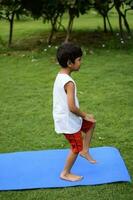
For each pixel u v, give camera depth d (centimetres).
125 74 807
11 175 441
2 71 848
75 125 419
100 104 651
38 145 518
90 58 926
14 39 1154
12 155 483
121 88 726
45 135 548
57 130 425
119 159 467
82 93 702
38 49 1008
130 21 1471
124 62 891
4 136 547
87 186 419
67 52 412
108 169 447
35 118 604
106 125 573
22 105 656
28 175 440
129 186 418
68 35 1033
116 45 1014
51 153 485
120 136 538
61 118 419
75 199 399
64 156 477
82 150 439
